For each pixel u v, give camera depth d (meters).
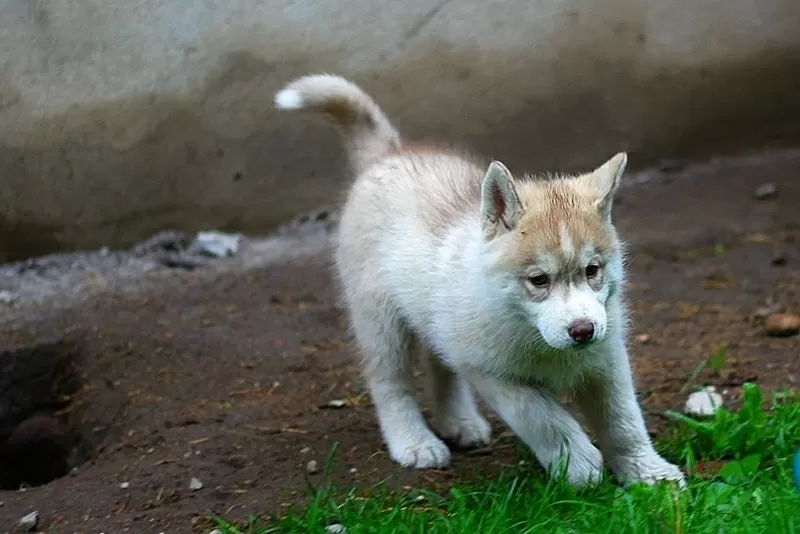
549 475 5.75
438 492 6.04
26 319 9.60
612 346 5.83
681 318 9.03
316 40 11.59
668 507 5.20
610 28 12.53
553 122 12.61
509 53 12.23
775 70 13.09
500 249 5.58
